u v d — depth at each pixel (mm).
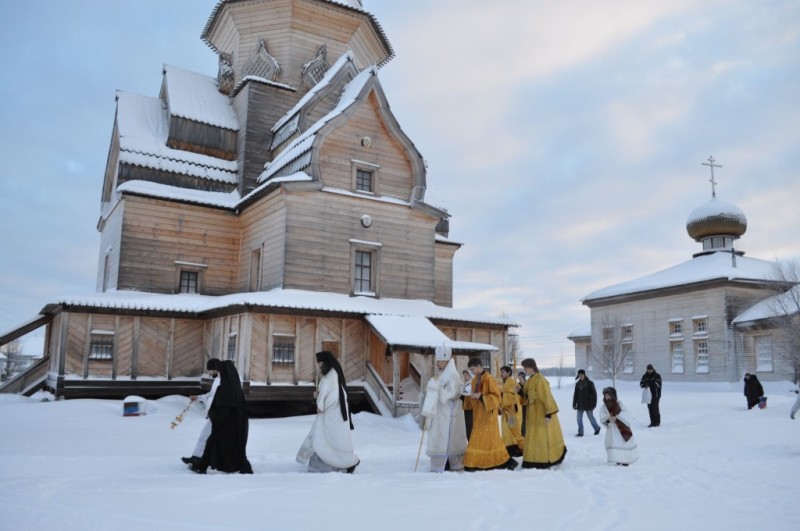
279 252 23109
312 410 21766
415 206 25344
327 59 30797
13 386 23156
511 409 11883
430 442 10750
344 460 10000
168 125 28375
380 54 33688
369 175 25094
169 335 23547
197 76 31281
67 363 21531
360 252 24578
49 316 23781
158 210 25719
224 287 26625
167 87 29500
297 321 21328
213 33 33219
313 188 23141
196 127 28516
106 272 27578
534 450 10797
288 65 29969
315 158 23359
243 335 20344
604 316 45062
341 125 24078
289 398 20734
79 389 21516
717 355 36656
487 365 24812
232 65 31531
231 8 30625
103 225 30406
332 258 23562
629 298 42969
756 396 23188
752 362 35531
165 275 25547
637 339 42469
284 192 22938
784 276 36156
